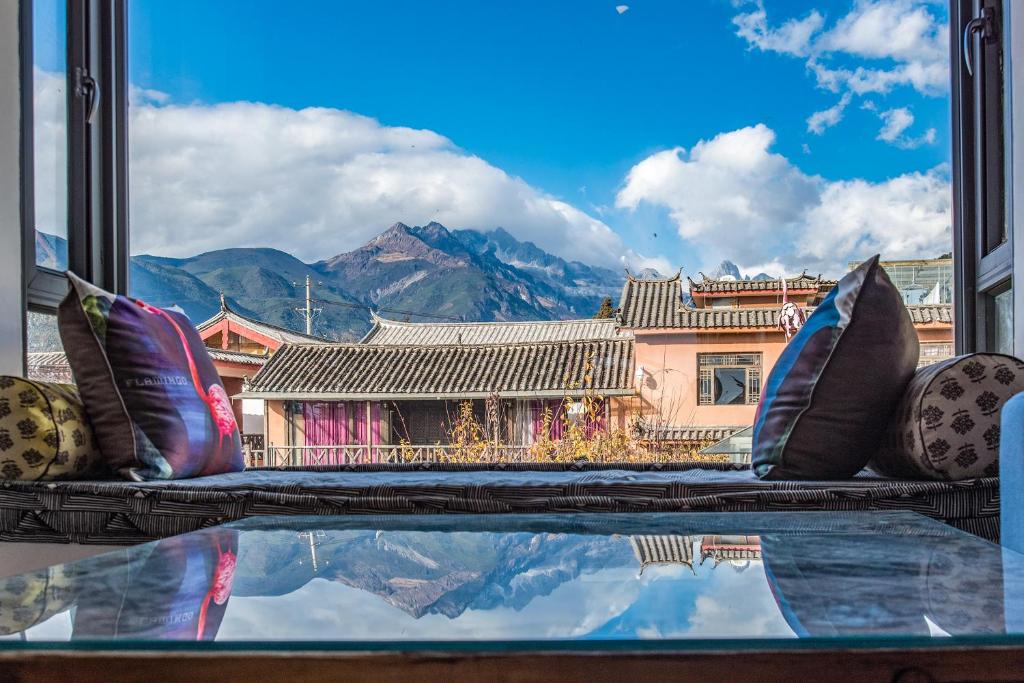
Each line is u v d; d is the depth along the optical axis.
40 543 1.50
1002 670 0.54
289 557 0.94
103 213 2.40
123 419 1.69
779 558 0.87
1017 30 1.80
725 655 0.54
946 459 1.39
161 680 0.56
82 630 0.61
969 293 2.20
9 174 1.96
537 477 1.71
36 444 1.55
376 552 0.97
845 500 1.38
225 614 0.67
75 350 1.72
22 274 1.99
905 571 0.79
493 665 0.55
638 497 1.45
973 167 2.20
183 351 1.90
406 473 2.02
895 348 1.53
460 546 1.01
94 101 2.33
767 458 1.57
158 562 0.90
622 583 0.77
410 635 0.59
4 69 1.96
